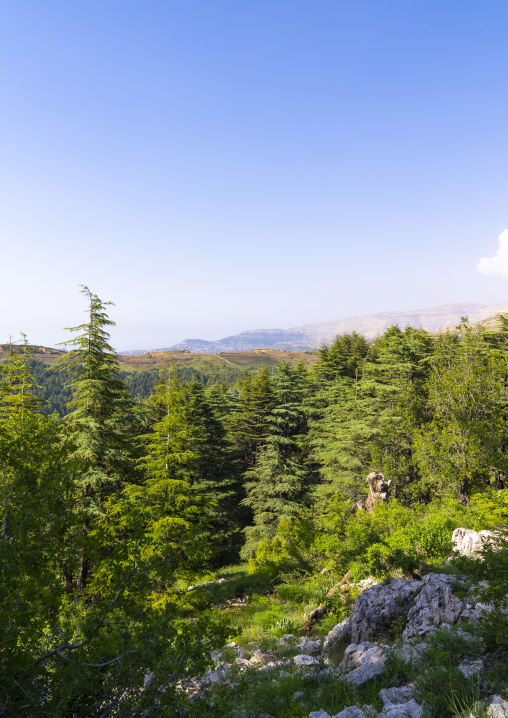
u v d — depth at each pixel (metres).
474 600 7.93
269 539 27.30
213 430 34.88
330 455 31.28
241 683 5.20
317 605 13.72
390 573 12.41
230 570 25.17
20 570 4.06
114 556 4.93
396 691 5.78
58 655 4.27
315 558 18.67
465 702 4.85
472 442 17.62
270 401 40.59
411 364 33.44
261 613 13.75
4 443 4.56
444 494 19.33
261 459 32.56
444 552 12.16
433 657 6.24
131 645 4.29
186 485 17.08
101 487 18.25
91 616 4.54
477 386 18.83
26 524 4.35
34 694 3.78
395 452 28.17
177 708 4.36
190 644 4.57
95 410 19.20
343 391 39.84
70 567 4.66
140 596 4.96
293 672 7.92
